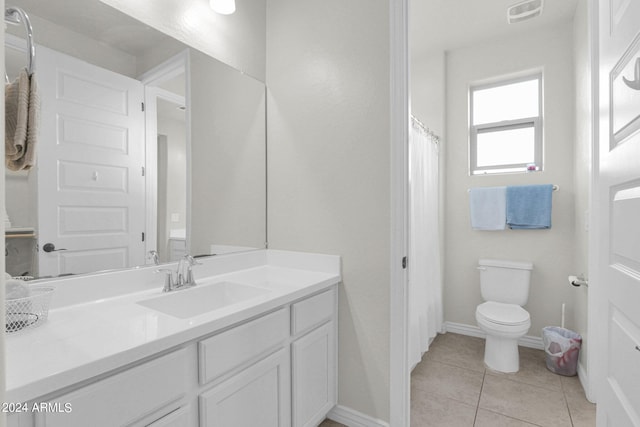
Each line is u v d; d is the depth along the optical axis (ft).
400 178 4.96
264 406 4.01
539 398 6.28
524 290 8.42
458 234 9.71
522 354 8.22
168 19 4.85
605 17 3.25
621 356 2.84
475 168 9.91
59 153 3.70
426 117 9.89
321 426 5.41
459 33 8.82
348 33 5.46
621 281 2.83
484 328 7.44
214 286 4.88
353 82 5.41
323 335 5.14
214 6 5.26
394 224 5.00
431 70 9.81
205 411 3.24
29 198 3.47
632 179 2.58
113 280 4.10
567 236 8.29
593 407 5.97
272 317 4.11
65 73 3.76
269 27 6.47
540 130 9.03
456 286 9.76
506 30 8.68
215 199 5.52
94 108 4.02
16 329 2.88
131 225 4.40
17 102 2.80
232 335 3.54
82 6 3.92
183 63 5.06
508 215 8.70
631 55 2.61
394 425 5.01
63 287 3.66
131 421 2.64
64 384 2.21
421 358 7.84
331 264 5.58
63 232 3.73
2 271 1.42
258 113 6.31
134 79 4.44
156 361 2.83
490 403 6.13
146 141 4.58
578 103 7.45
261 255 6.27
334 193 5.60
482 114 9.87
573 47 8.10
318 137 5.78
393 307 5.01
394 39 5.00
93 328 3.03
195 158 5.24
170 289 4.44
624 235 2.79
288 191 6.16
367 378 5.26
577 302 7.52
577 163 7.59
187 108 5.12
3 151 1.42
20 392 2.02
